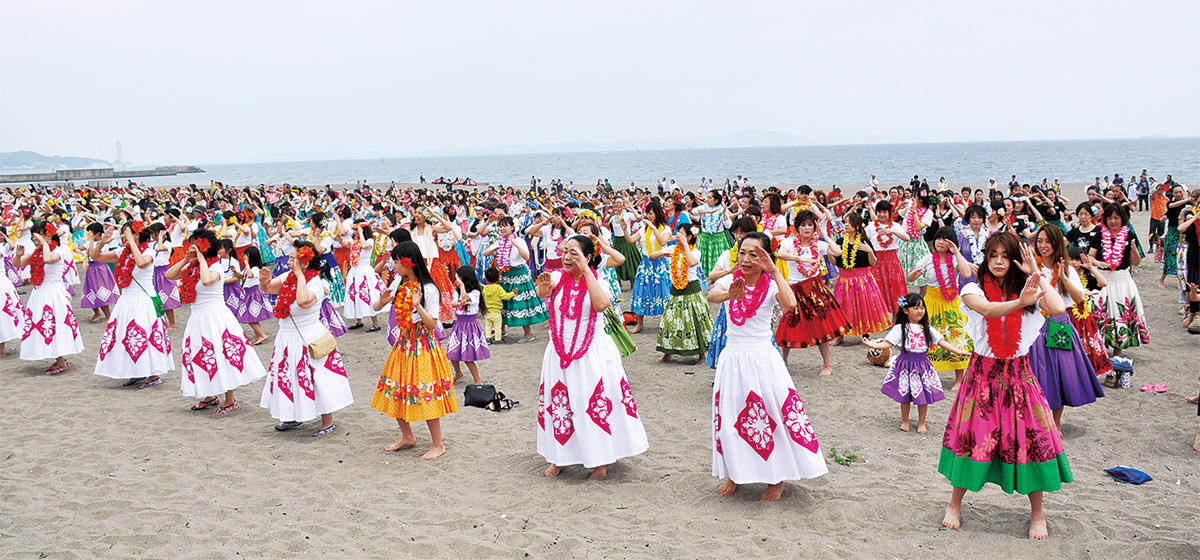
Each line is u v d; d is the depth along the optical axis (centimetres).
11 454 665
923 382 652
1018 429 441
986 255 446
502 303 1070
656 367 909
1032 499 454
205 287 762
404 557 458
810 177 9419
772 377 505
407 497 553
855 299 919
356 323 1187
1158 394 738
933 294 787
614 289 1093
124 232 849
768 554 447
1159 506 495
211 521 518
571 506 529
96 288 1256
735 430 515
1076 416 685
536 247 1309
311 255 677
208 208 2259
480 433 696
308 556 461
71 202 2792
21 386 894
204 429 727
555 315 569
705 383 834
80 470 625
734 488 537
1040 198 1385
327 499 551
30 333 948
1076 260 735
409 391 620
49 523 522
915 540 458
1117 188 1365
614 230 1379
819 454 515
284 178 14988
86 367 982
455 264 1166
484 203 1766
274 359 699
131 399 835
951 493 528
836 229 1443
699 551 453
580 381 564
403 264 609
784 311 838
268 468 621
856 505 510
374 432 708
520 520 507
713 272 773
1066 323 608
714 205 1389
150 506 548
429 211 1159
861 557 438
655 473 586
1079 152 18638
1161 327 1015
